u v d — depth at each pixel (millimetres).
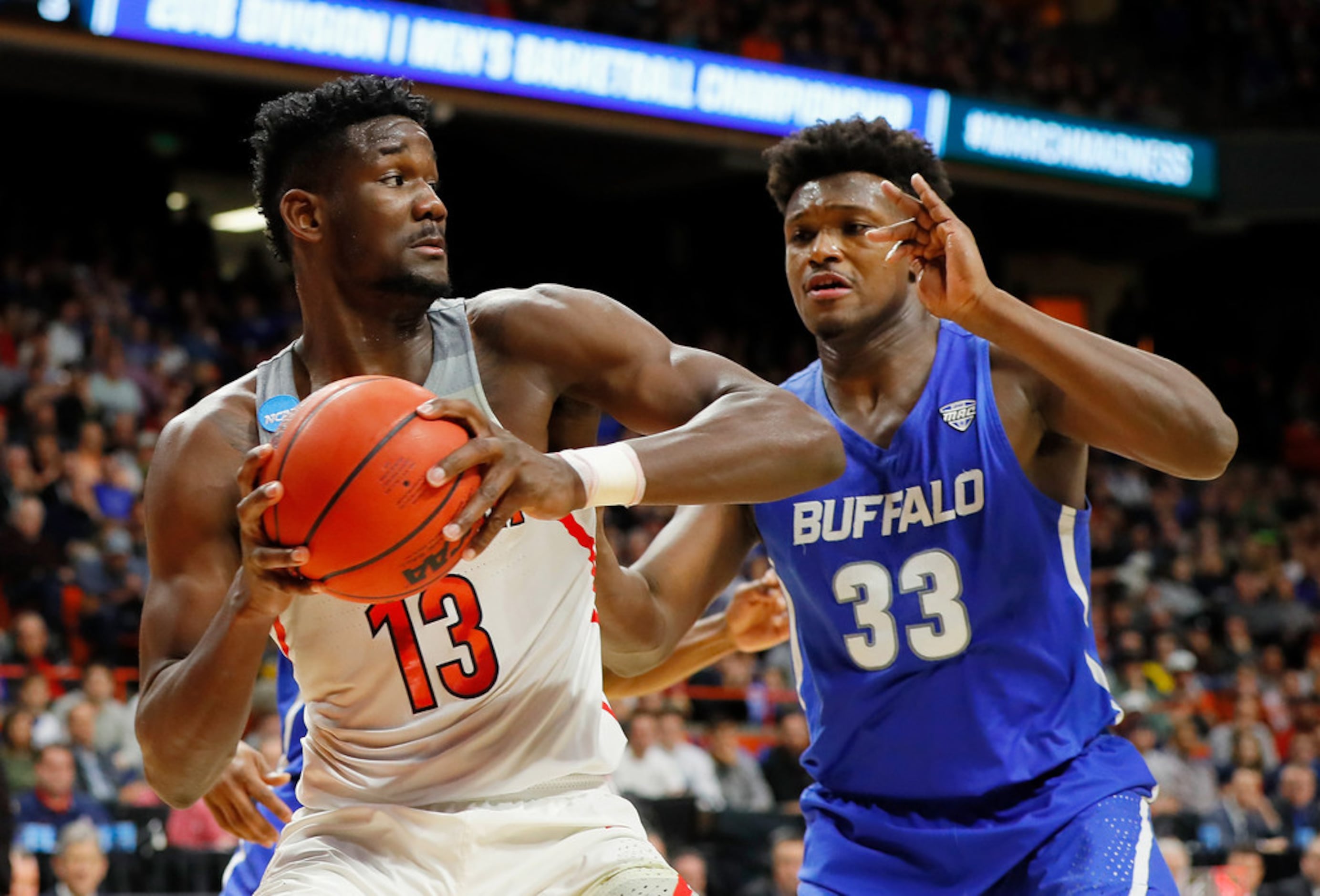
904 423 2844
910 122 15352
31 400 10711
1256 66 19094
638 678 3098
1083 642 2791
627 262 19016
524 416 2191
